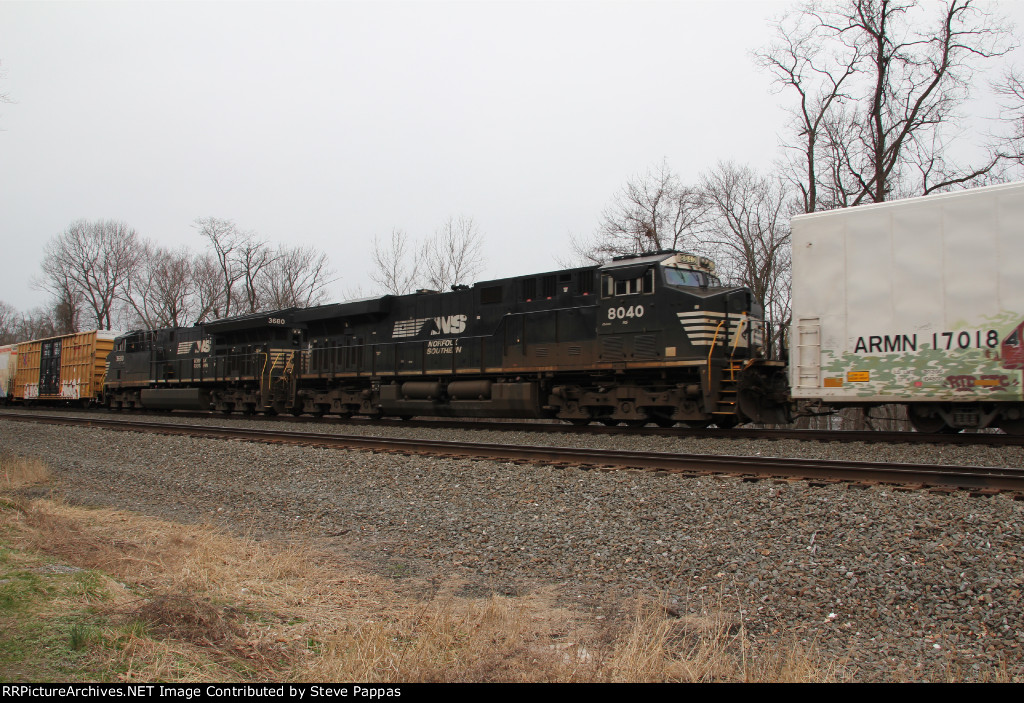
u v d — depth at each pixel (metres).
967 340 10.98
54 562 6.11
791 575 5.80
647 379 16.69
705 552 6.42
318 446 13.23
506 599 5.97
